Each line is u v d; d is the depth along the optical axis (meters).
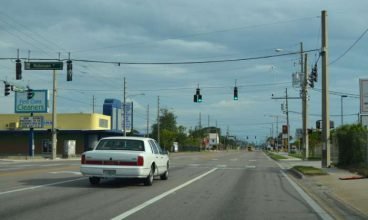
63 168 33.34
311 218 13.02
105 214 12.93
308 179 26.66
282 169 37.94
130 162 20.02
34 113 75.00
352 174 29.67
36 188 19.25
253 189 20.62
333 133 43.44
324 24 38.00
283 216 13.26
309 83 58.03
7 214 12.76
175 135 138.62
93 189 19.16
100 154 20.09
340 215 13.69
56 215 12.67
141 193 17.98
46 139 76.88
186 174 29.22
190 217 12.74
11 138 77.62
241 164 45.59
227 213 13.55
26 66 36.44
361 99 30.41
